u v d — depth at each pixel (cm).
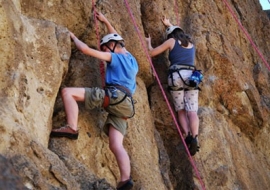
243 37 849
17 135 362
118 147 468
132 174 507
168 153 630
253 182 699
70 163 443
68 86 504
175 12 718
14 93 393
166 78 641
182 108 617
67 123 459
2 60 394
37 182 347
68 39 489
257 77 838
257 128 768
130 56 505
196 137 600
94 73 521
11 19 407
